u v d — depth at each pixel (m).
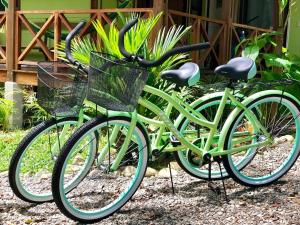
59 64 3.36
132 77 2.84
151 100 3.82
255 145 3.69
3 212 3.33
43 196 3.38
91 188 3.73
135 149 3.48
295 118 3.80
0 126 7.12
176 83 3.25
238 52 7.08
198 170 3.79
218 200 3.52
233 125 3.53
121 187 3.74
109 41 4.49
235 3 8.98
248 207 3.39
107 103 2.82
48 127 3.27
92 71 2.84
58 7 9.10
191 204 3.45
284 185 3.83
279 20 6.54
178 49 2.87
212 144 3.54
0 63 7.72
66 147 2.92
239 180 3.66
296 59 6.44
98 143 3.40
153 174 4.10
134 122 3.12
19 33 7.09
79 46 4.75
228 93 3.50
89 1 8.83
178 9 9.12
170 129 3.32
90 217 3.08
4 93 7.40
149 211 3.32
